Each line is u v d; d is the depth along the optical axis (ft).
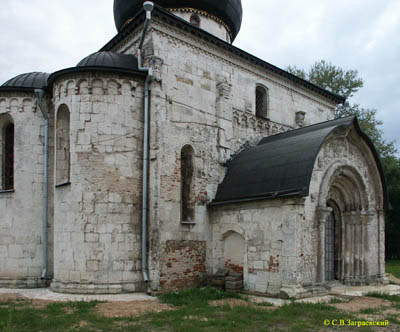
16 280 62.44
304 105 87.86
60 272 56.75
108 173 56.95
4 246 63.52
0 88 65.31
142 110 60.29
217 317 39.93
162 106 60.23
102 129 57.62
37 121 65.98
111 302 48.29
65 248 56.44
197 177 63.82
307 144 57.26
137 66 62.69
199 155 64.59
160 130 59.21
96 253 55.16
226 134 69.21
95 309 43.55
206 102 67.31
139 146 59.36
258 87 79.36
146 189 58.18
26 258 63.05
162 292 55.77
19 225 63.62
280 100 82.28
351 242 66.33
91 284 54.60
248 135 74.13
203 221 63.72
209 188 65.26
